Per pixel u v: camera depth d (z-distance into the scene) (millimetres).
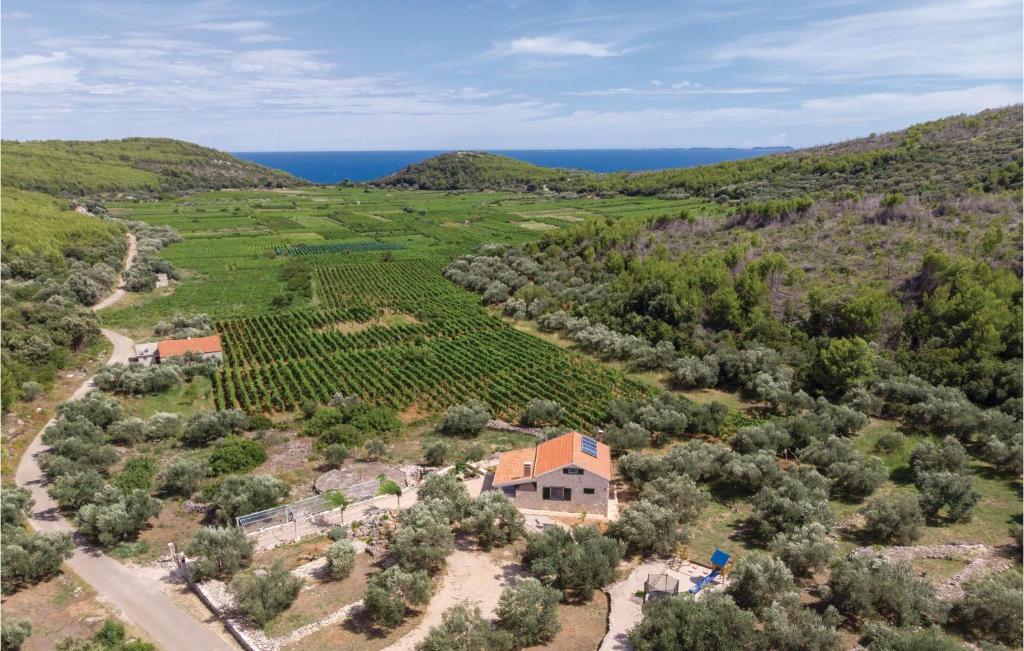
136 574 45531
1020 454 58656
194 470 58188
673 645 34781
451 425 73062
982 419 66188
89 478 54969
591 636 39281
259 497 53594
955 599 41031
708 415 72000
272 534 50656
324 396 84125
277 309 132750
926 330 86750
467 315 127375
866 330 89812
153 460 65438
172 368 88375
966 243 102938
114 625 38531
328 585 43656
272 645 37531
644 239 148625
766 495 51812
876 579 39719
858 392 75688
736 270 116438
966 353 79688
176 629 39344
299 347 106000
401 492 57281
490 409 80688
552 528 47844
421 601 40844
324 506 54281
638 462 58312
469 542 49812
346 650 37344
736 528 52281
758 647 35094
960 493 51594
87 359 97438
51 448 68000
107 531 48625
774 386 79250
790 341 94500
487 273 155875
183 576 45312
